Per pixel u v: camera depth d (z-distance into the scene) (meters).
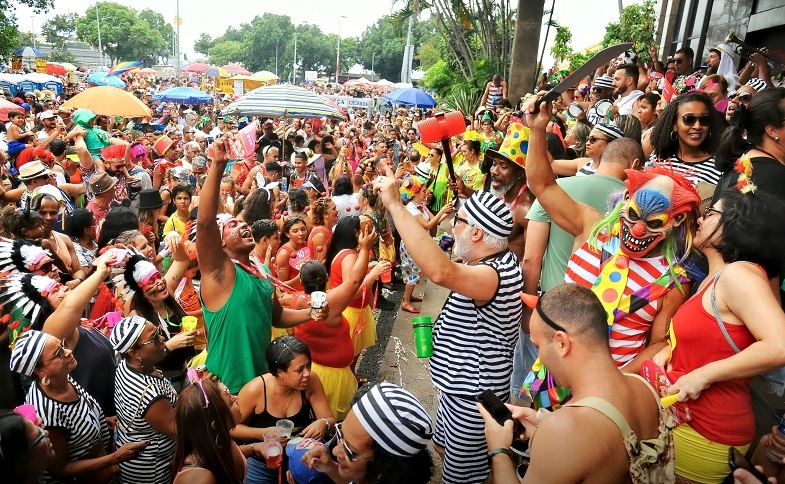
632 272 2.77
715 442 2.42
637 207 2.67
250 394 3.53
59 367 2.99
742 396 2.45
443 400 3.35
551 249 3.67
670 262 2.72
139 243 5.10
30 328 3.51
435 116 3.84
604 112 6.81
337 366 4.43
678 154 4.03
